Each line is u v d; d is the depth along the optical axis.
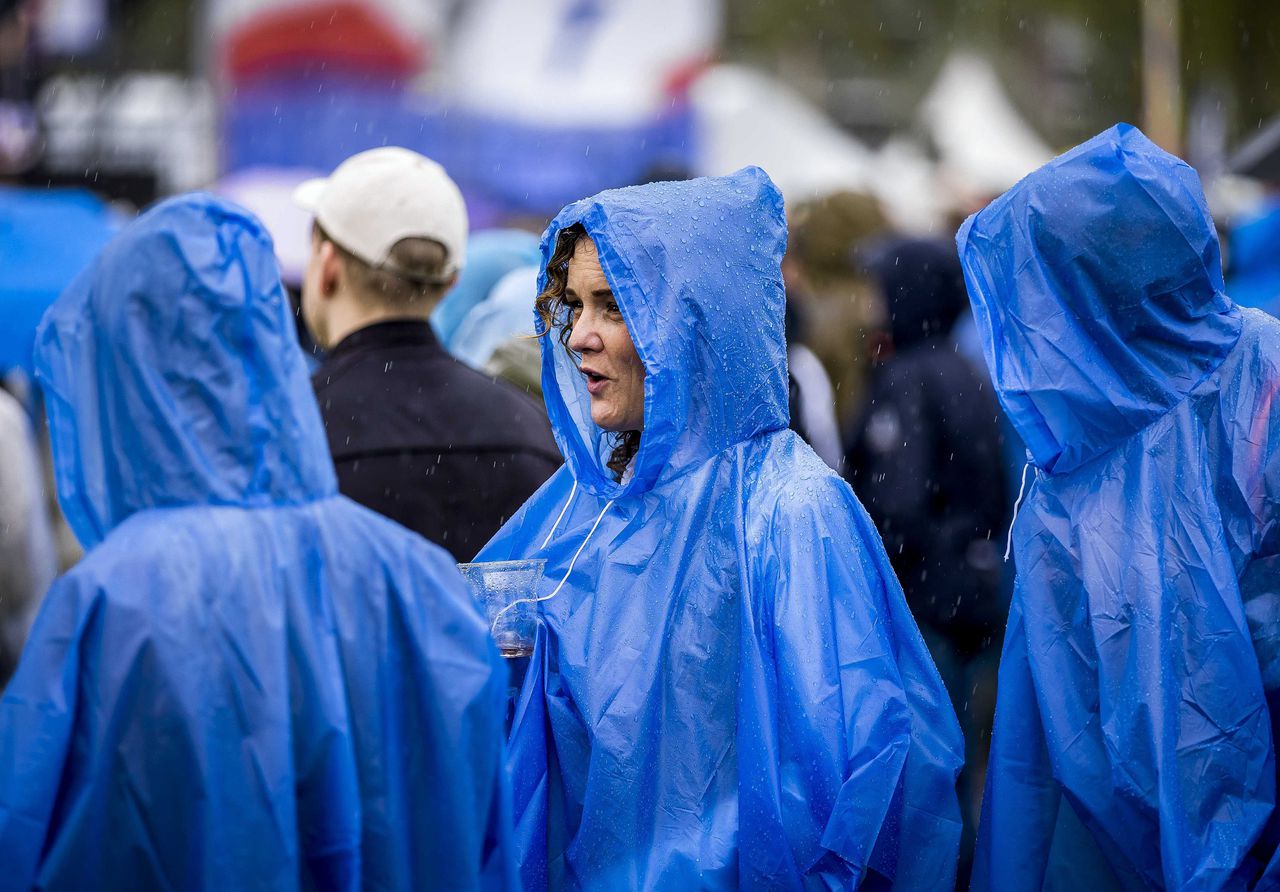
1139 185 10.18
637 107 47.56
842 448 18.67
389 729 7.96
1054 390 10.39
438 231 12.58
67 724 7.43
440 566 8.21
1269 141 22.92
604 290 10.43
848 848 9.33
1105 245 10.23
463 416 12.50
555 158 44.72
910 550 16.81
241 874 7.51
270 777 7.58
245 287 7.86
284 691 7.68
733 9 74.81
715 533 10.24
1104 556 10.20
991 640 16.88
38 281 20.72
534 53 48.75
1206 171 48.88
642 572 10.34
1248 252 25.62
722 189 10.72
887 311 17.38
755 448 10.50
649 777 9.93
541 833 10.27
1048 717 10.23
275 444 7.93
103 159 39.88
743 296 10.45
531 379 15.16
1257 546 10.17
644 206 10.35
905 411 16.94
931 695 10.20
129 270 7.75
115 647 7.50
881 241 19.64
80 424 7.91
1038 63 70.19
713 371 10.35
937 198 41.66
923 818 9.91
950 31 73.06
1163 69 58.94
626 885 9.80
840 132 49.72
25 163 36.88
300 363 8.10
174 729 7.50
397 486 12.17
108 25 40.81
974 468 16.84
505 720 10.61
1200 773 9.84
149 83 43.66
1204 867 9.69
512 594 10.34
